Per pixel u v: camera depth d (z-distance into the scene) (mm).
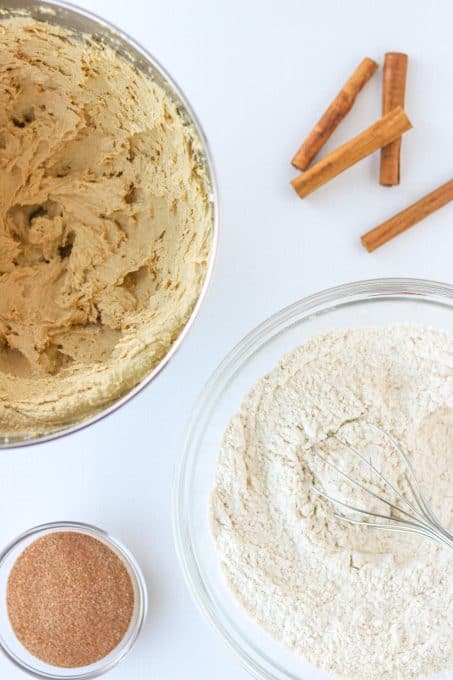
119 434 660
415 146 659
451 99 657
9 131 628
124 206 631
